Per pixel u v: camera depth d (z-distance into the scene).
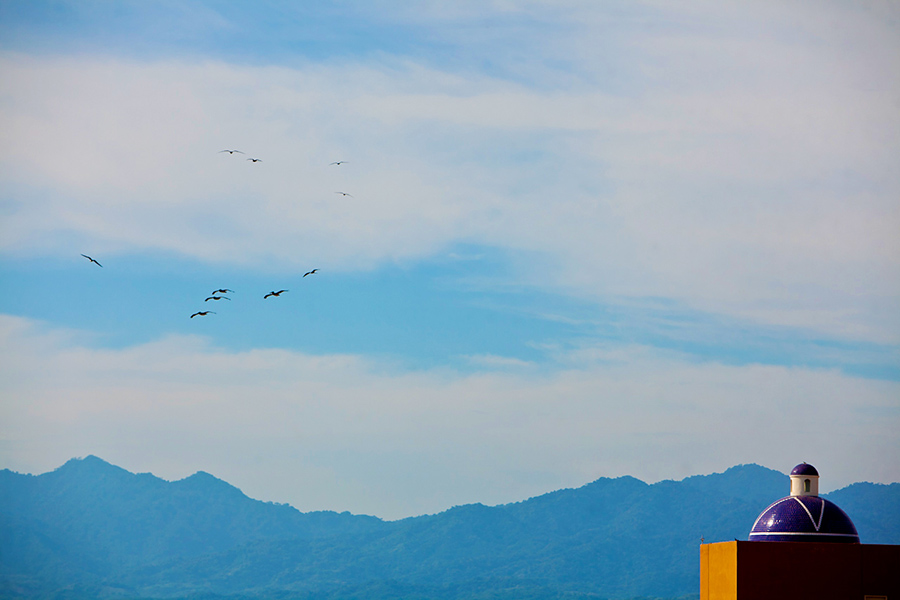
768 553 51.00
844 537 55.16
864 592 50.59
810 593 50.59
